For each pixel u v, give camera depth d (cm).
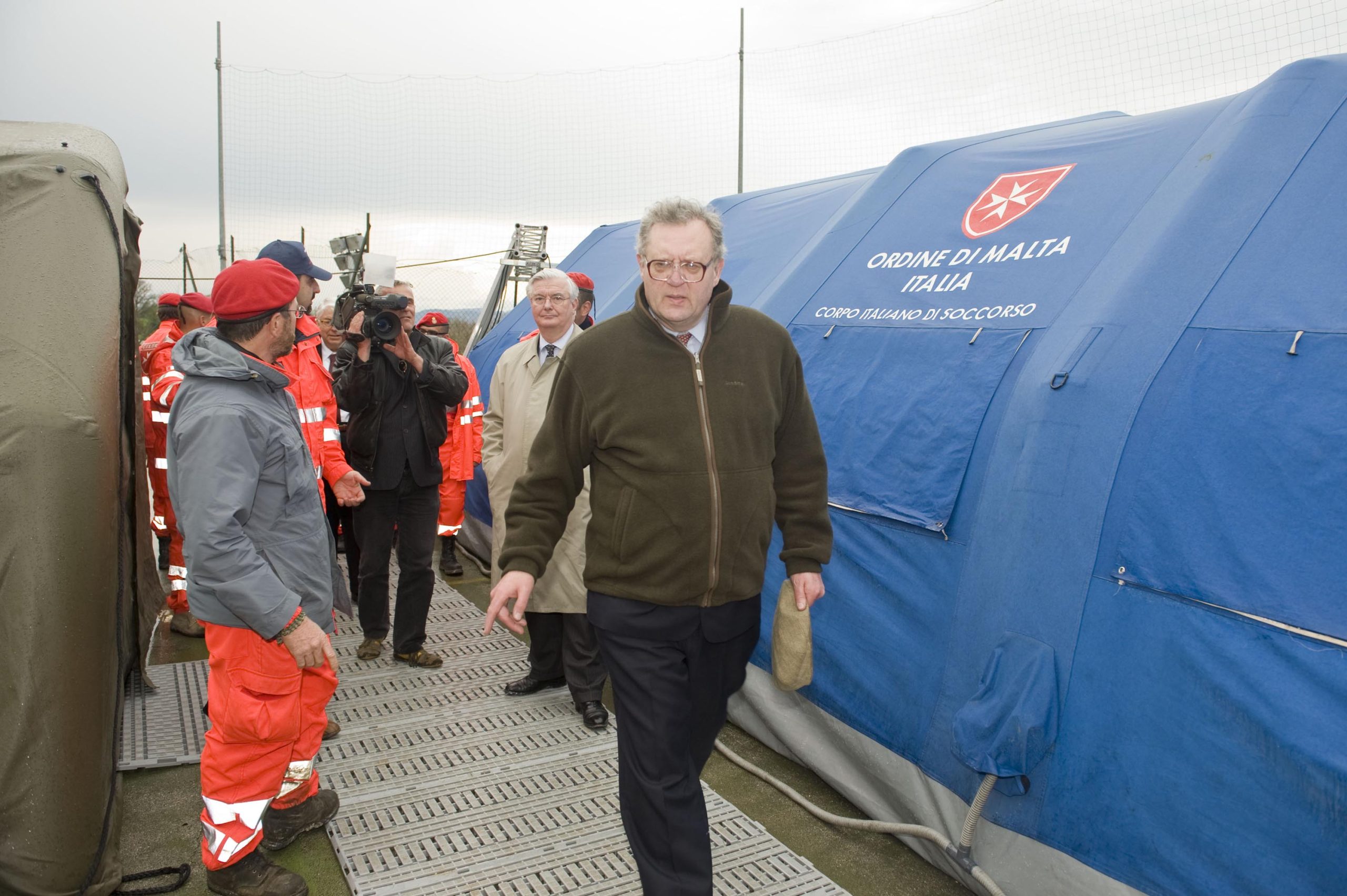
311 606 267
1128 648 244
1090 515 261
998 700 266
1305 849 204
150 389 489
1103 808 241
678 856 224
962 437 310
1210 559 234
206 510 236
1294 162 282
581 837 311
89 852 264
